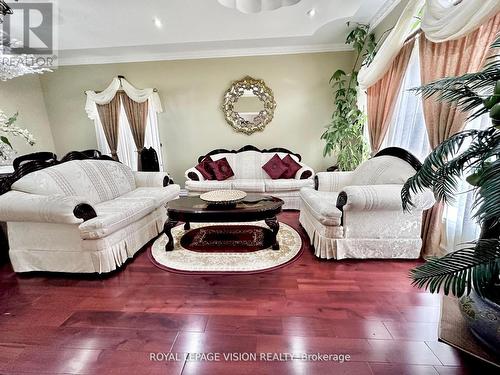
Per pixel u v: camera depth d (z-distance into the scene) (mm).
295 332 1490
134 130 4688
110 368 1281
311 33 3699
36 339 1488
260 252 2514
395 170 2414
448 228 2154
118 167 3428
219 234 3004
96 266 2146
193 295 1875
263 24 3336
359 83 3445
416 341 1406
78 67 4633
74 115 4859
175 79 4582
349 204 2150
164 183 3580
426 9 2066
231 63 4453
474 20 1625
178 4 2746
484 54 1700
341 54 4285
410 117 2701
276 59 4391
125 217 2369
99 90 4691
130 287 2002
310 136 4621
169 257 2463
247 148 4660
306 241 2783
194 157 4863
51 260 2193
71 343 1452
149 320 1624
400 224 2270
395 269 2176
